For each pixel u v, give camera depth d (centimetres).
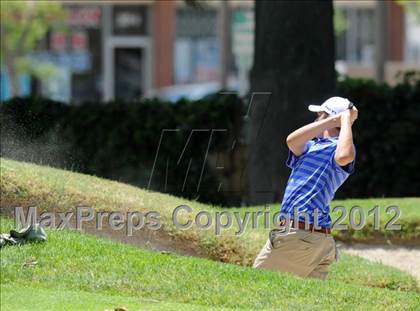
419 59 10675
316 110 2636
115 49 10506
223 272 2589
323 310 2347
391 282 3147
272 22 4547
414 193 4834
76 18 10419
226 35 6881
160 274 2541
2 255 2562
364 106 4819
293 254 2636
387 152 4812
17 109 4522
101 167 4822
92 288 2427
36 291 2372
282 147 4447
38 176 3216
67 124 4791
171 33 10525
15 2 7475
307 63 4531
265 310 2331
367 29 10756
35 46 9231
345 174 2623
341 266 3244
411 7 7306
